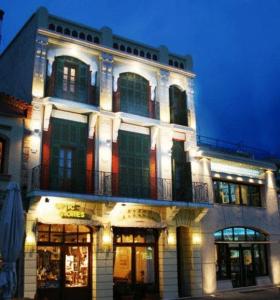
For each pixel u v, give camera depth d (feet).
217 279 71.20
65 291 55.88
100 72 64.44
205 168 72.38
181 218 67.00
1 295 34.50
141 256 63.36
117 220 60.39
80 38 64.49
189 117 72.74
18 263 51.75
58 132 59.00
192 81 75.25
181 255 69.41
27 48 62.49
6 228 35.76
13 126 55.11
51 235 56.54
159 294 62.90
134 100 67.46
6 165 53.47
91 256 58.90
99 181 59.41
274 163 93.09
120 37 68.44
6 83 70.28
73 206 56.85
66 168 58.49
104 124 62.59
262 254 80.59
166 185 65.98
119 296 59.93
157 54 72.49
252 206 80.59
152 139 67.00
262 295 67.62
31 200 53.11
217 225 72.64
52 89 59.57
